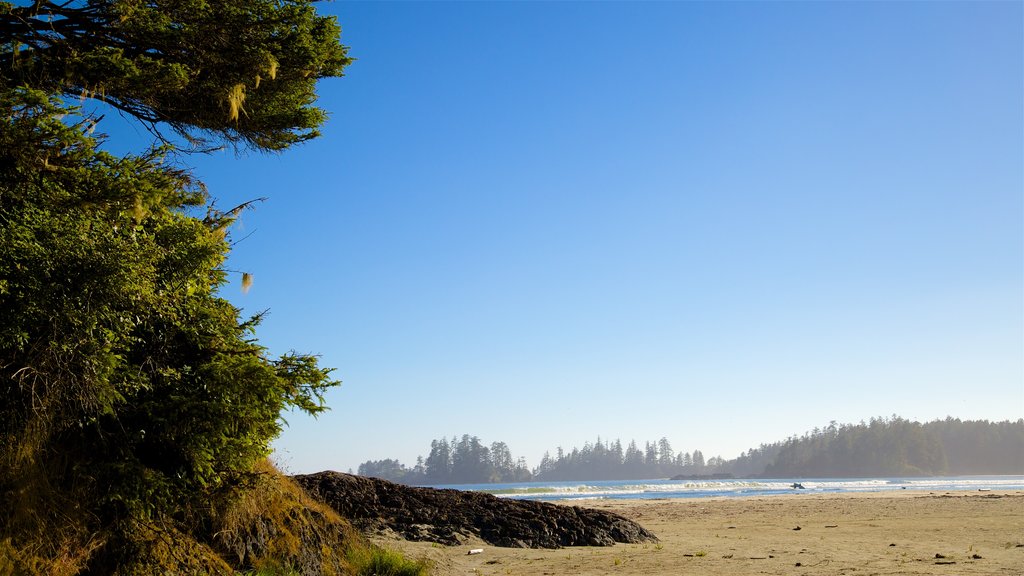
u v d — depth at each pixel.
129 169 6.27
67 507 6.42
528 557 16.75
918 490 75.81
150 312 6.87
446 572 13.58
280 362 7.56
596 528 20.36
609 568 14.90
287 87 9.22
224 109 8.75
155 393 7.09
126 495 6.59
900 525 25.42
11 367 5.83
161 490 6.76
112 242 5.97
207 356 7.46
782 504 42.62
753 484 137.50
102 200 5.98
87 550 6.45
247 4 8.41
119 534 6.90
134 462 6.70
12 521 5.88
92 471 6.58
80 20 7.57
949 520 27.28
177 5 7.87
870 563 15.03
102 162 6.17
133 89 7.68
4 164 5.79
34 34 7.07
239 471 8.40
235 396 6.99
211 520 8.27
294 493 11.34
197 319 7.32
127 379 6.64
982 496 48.25
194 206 8.48
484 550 17.61
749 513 34.66
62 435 6.64
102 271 5.82
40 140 5.74
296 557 9.40
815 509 36.50
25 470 6.08
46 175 5.94
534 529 19.47
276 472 11.06
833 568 14.31
